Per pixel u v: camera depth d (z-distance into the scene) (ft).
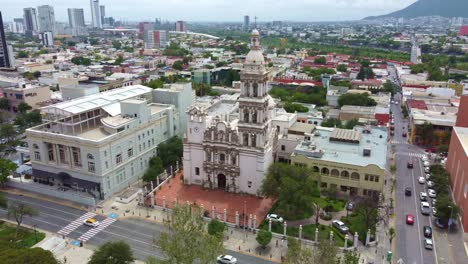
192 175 437.99
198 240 241.14
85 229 351.05
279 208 356.38
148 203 396.57
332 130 501.97
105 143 403.13
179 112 543.80
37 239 330.95
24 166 474.08
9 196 416.46
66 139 412.36
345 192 408.46
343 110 642.22
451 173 429.79
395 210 378.53
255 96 383.04
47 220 366.43
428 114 605.31
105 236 340.18
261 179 402.11
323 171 412.36
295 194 338.75
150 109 490.49
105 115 480.64
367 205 343.46
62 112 429.79
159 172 434.71
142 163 469.98
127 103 459.32
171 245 239.91
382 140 471.21
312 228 344.69
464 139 400.47
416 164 495.00
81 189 417.08
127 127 439.22
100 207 391.24
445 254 310.86
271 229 343.67
